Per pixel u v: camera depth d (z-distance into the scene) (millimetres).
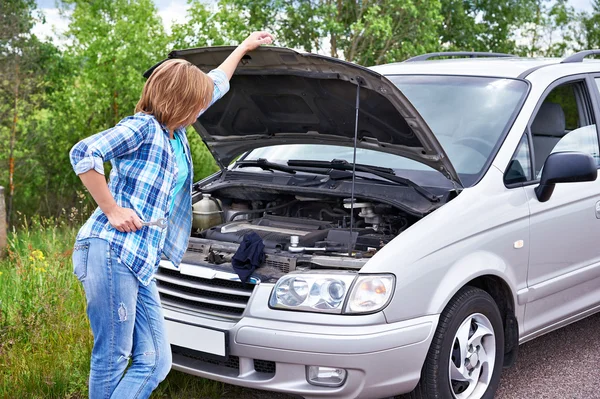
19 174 13656
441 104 4594
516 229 4035
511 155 4172
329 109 4043
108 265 3006
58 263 5848
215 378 3590
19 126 13234
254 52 3777
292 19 12617
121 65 12133
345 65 3500
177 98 3082
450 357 3686
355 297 3365
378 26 11883
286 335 3363
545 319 4422
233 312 3637
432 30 13242
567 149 4637
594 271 4676
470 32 16156
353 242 3812
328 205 4434
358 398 3389
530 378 4551
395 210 4023
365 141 4242
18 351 4531
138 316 3213
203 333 3582
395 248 3494
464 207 3803
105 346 3113
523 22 16812
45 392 4145
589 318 5758
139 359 3221
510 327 4137
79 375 4207
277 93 4117
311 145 4887
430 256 3561
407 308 3447
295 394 3398
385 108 3752
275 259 3641
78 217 9297
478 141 4258
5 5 13352
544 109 4539
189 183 3311
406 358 3438
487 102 4488
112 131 2939
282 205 4504
